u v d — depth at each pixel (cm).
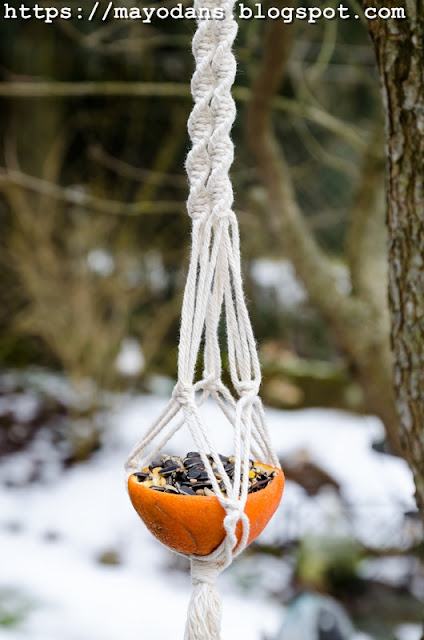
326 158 380
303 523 396
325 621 277
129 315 550
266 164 291
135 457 105
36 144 566
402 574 365
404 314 143
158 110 566
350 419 526
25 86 319
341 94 543
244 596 354
